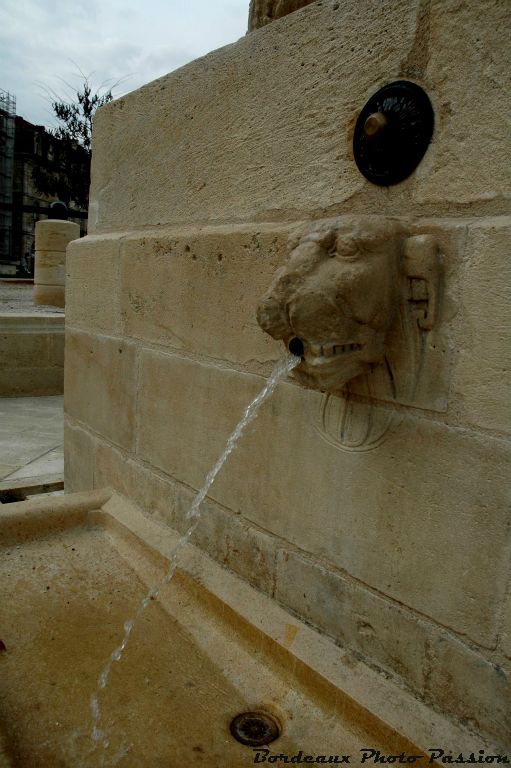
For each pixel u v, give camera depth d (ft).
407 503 4.37
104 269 8.26
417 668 4.43
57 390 21.08
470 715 4.10
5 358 19.86
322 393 4.97
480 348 3.79
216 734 4.60
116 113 8.09
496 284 3.66
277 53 5.29
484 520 3.89
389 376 4.33
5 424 16.11
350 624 4.93
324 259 3.94
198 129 6.42
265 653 5.31
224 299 6.02
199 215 6.51
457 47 3.86
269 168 5.48
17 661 5.29
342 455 4.85
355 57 4.55
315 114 4.94
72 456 9.78
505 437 3.71
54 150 82.48
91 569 6.93
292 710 4.78
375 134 4.20
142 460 7.72
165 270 6.91
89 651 5.48
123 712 4.77
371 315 3.88
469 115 3.83
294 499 5.38
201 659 5.44
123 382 8.03
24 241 99.60
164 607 6.17
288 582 5.51
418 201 4.18
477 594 3.98
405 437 4.33
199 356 6.48
